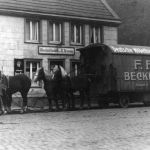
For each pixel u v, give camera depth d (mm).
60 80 27359
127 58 29531
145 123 16812
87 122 17531
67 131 14227
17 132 14039
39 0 31859
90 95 29000
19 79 25141
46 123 17266
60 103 31531
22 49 30016
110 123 16922
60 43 32188
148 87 30906
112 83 28547
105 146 10812
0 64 28906
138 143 11305
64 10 32781
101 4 36156
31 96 30109
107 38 35219
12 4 29859
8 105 24719
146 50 31188
